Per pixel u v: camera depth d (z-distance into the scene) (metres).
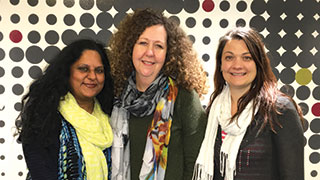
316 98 2.39
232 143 1.27
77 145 1.26
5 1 2.23
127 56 1.36
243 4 2.29
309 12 2.31
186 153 1.33
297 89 2.38
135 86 1.39
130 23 1.32
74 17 2.26
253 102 1.26
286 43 2.33
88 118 1.29
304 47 2.34
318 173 2.44
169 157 1.33
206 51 2.31
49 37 2.27
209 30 2.29
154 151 1.33
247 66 1.23
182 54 1.36
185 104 1.33
